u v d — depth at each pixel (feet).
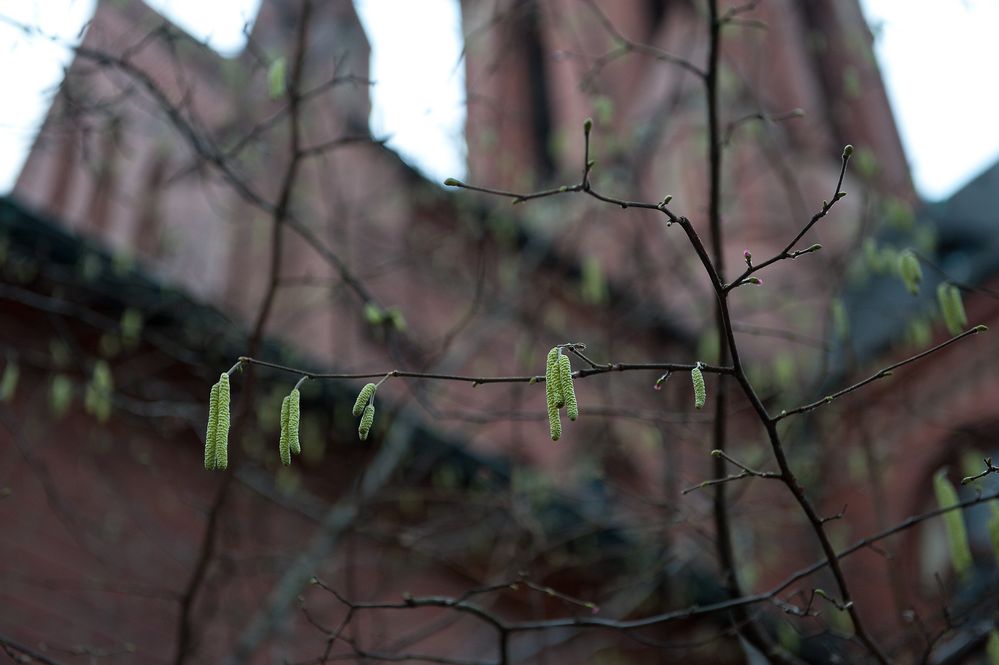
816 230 65.10
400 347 43.98
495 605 37.14
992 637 17.31
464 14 33.73
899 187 41.81
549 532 33.47
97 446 31.04
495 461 36.45
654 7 90.68
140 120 45.75
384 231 45.98
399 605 17.53
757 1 20.20
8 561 27.53
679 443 35.88
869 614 46.29
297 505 32.68
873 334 54.95
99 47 30.35
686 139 68.49
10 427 25.39
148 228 46.26
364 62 49.32
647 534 33.24
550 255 45.75
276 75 20.34
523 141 85.71
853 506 52.03
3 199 29.86
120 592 26.48
